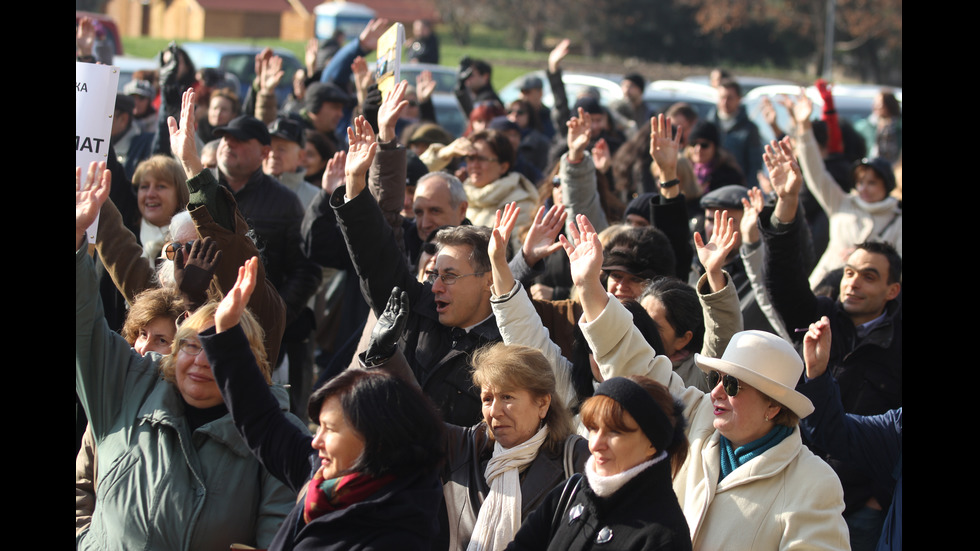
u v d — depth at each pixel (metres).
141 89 14.08
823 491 4.66
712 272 6.14
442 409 6.00
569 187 8.52
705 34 68.12
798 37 68.62
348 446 4.23
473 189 10.12
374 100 8.23
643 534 4.14
